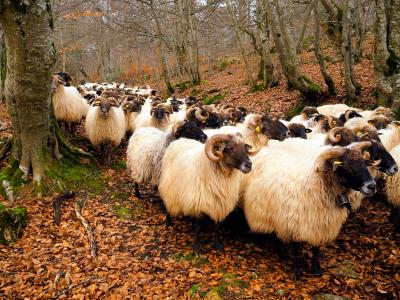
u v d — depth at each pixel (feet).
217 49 141.90
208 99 72.79
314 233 17.43
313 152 20.81
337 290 17.62
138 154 26.37
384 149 20.53
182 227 23.43
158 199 27.61
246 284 17.70
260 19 64.18
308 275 18.65
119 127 34.24
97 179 29.50
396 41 38.11
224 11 111.55
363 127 25.35
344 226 23.31
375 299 17.07
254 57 110.63
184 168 20.40
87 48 164.66
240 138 18.47
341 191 16.74
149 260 19.93
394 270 18.85
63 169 28.09
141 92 69.21
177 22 108.06
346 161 15.89
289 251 20.54
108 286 17.62
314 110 38.09
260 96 62.18
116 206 25.91
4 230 20.29
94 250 20.22
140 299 16.98
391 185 21.33
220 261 19.62
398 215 21.52
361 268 19.11
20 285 17.39
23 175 25.77
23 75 23.27
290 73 49.67
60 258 19.58
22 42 21.91
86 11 101.09
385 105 39.40
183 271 18.93
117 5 123.13
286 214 17.83
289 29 48.21
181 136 24.40
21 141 26.23
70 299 16.70
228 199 19.51
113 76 139.64
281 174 18.62
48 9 23.35
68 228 22.29
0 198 24.40
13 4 20.62
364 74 56.80
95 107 35.27
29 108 24.95
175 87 98.84
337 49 69.46
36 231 21.62
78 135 41.55
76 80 134.92
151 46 119.65
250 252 20.59
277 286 17.71
